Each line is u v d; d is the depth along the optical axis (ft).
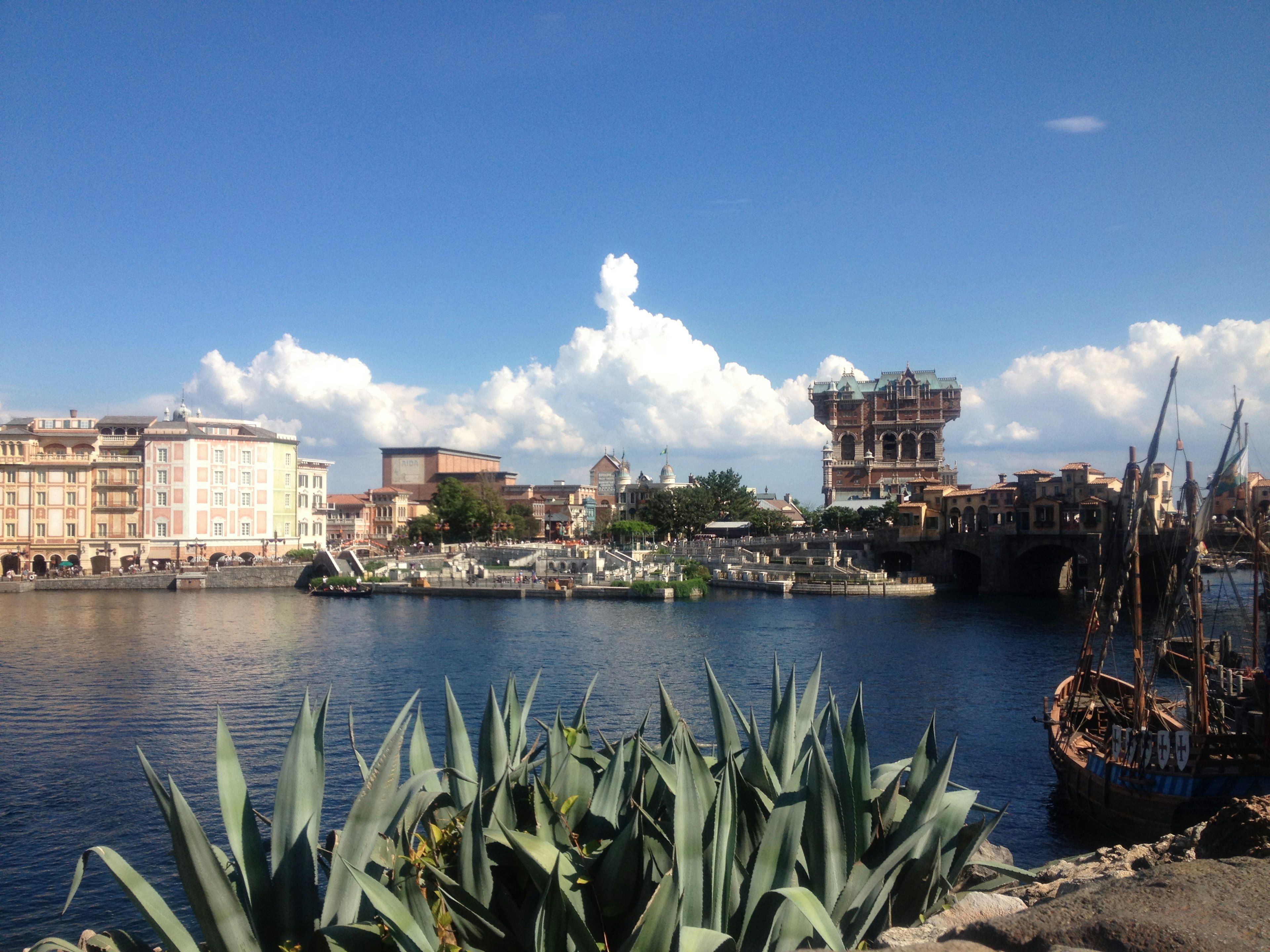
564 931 22.49
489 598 366.84
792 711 32.32
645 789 33.42
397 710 147.84
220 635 248.52
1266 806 35.47
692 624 269.85
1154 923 20.62
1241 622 232.73
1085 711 123.13
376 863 26.25
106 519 439.63
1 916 74.08
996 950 21.65
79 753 122.31
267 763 117.50
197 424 456.86
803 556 435.94
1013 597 351.25
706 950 19.43
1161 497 236.02
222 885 23.32
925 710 149.07
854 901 26.22
